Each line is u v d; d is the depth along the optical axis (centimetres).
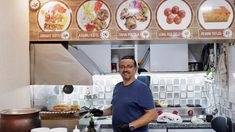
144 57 389
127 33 231
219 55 334
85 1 233
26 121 159
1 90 177
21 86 212
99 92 391
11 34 194
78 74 225
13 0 198
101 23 232
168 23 230
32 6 235
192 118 336
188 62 381
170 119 334
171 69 373
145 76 370
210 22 229
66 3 234
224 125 246
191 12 229
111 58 389
